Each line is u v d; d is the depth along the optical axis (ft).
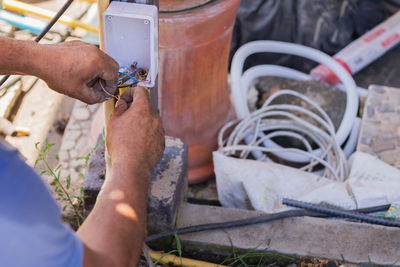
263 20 11.66
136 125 3.56
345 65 11.66
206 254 6.09
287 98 10.23
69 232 2.38
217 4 7.18
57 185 6.33
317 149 9.29
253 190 7.16
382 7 12.77
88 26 11.28
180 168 6.02
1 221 2.05
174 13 7.06
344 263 5.71
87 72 3.58
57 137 9.84
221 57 8.14
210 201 8.91
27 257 2.10
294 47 10.64
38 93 10.50
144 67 4.40
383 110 9.32
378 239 5.88
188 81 8.04
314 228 6.01
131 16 4.01
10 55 3.49
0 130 9.70
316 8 11.75
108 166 5.33
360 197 6.82
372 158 7.80
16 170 2.15
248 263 6.07
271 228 6.02
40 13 11.30
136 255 2.97
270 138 9.85
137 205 3.13
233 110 9.71
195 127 8.77
